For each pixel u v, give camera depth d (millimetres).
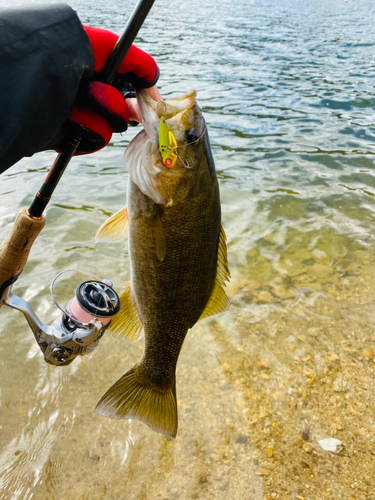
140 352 700
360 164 1396
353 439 567
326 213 1102
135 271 402
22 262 373
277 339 724
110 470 534
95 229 1007
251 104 2033
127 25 298
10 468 531
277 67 2855
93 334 419
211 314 445
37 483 518
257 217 1083
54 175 336
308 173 1326
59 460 543
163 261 391
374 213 1104
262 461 542
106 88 301
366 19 6125
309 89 2318
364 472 527
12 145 252
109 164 1358
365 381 648
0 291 384
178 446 562
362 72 2732
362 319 763
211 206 388
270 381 651
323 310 786
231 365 677
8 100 249
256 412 604
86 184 1214
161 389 456
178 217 378
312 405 614
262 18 6000
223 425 587
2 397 618
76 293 423
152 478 526
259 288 842
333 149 1518
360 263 911
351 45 3754
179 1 8820
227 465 539
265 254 944
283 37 4191
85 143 321
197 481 521
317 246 970
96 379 654
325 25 5332
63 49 271
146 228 382
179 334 440
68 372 661
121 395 442
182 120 361
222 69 2742
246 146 1537
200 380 653
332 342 717
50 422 589
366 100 2115
